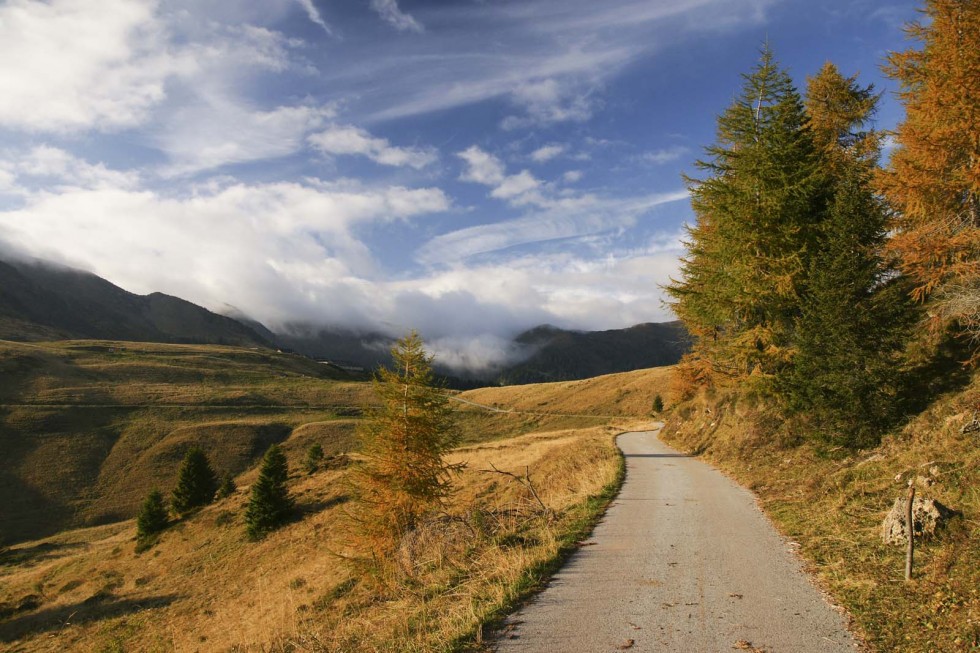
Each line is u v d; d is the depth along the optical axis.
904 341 15.12
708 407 29.23
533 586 7.83
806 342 15.66
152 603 27.48
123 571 35.66
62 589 33.94
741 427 21.97
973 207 13.60
